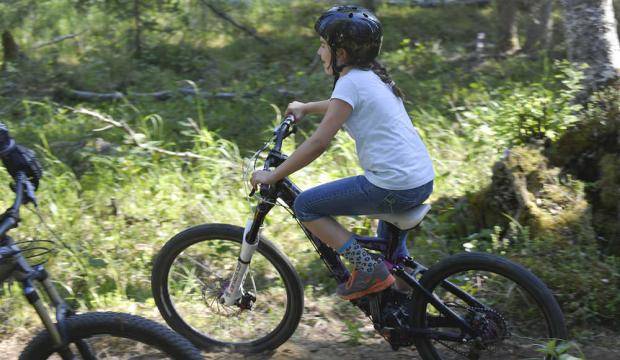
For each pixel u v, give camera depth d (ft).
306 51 51.31
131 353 18.52
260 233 18.71
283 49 51.55
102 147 31.76
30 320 20.97
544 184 24.39
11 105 37.96
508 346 19.11
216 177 28.37
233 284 18.74
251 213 26.48
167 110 37.50
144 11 48.96
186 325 19.81
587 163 25.54
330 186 16.72
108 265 23.20
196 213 26.55
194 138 33.19
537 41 50.16
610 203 23.93
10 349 19.71
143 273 23.40
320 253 17.98
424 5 63.16
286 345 19.85
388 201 16.26
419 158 16.37
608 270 21.34
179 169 29.35
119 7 47.93
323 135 16.02
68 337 12.75
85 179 28.86
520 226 23.12
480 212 25.21
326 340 20.27
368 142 16.17
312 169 29.22
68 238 24.48
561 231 22.90
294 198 17.54
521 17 55.83
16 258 12.57
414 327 17.57
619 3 54.03
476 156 30.19
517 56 48.42
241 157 32.50
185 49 49.21
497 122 29.73
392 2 62.34
